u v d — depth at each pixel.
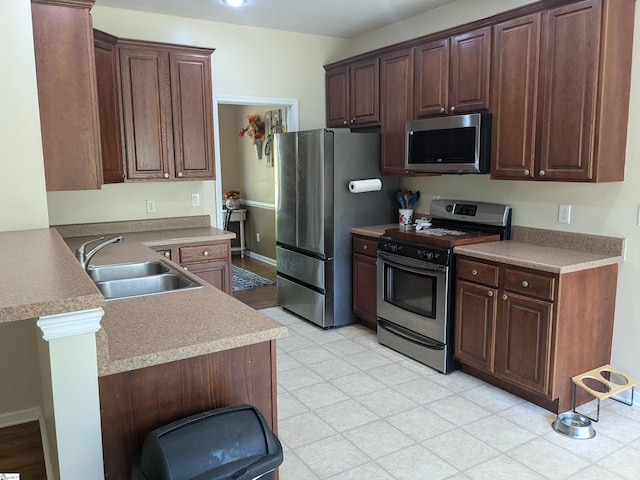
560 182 2.93
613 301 2.86
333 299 4.16
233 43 4.36
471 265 3.04
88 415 1.27
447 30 3.38
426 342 3.38
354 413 2.77
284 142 4.40
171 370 1.43
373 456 2.37
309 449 2.43
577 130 2.66
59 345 1.20
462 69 3.31
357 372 3.31
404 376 3.25
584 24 2.58
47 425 2.06
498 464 2.30
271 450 1.35
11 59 2.45
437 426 2.63
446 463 2.31
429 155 3.53
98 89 3.30
